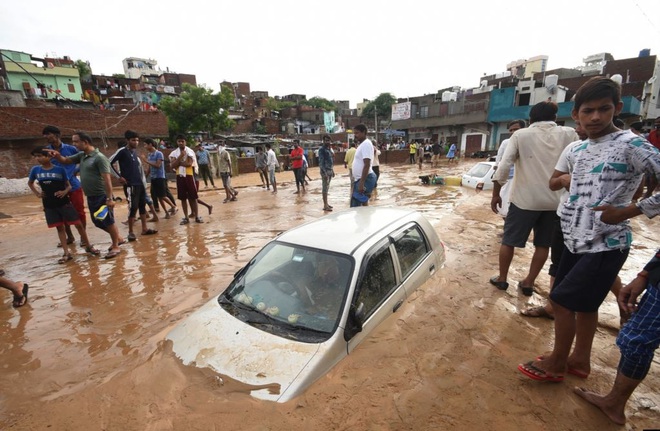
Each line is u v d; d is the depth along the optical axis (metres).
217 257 5.83
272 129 55.56
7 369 3.02
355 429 2.10
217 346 2.68
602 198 2.13
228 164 11.50
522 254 5.53
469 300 3.78
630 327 2.05
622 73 36.31
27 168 16.89
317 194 13.18
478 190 12.30
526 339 3.10
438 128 42.00
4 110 16.06
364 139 6.35
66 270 5.42
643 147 1.97
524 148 3.67
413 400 2.34
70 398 2.56
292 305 2.88
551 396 2.40
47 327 3.73
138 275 5.12
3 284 4.11
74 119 18.20
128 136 6.78
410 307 3.43
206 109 33.81
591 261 2.21
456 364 2.72
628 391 2.10
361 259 2.98
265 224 8.15
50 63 37.31
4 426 2.31
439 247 4.51
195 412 2.23
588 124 2.17
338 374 2.48
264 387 2.33
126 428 2.19
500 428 2.14
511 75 46.03
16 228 8.40
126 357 3.11
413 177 18.22
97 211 5.71
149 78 59.03
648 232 6.69
